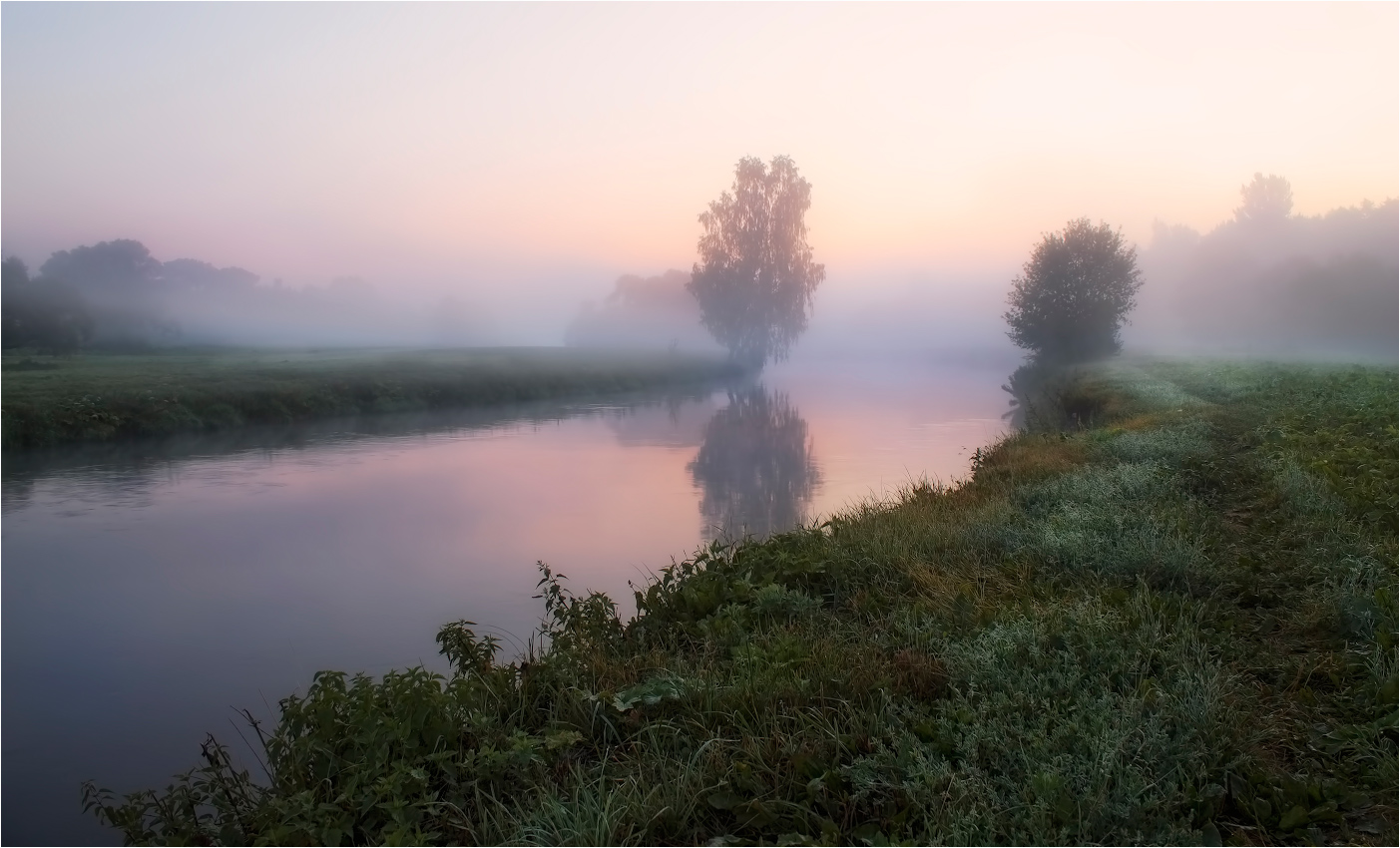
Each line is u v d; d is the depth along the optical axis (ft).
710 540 39.63
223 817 13.46
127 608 30.60
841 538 27.22
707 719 14.42
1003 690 14.23
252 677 24.38
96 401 80.84
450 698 14.58
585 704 15.35
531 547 38.91
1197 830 10.40
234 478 59.06
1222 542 24.20
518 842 11.03
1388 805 10.96
